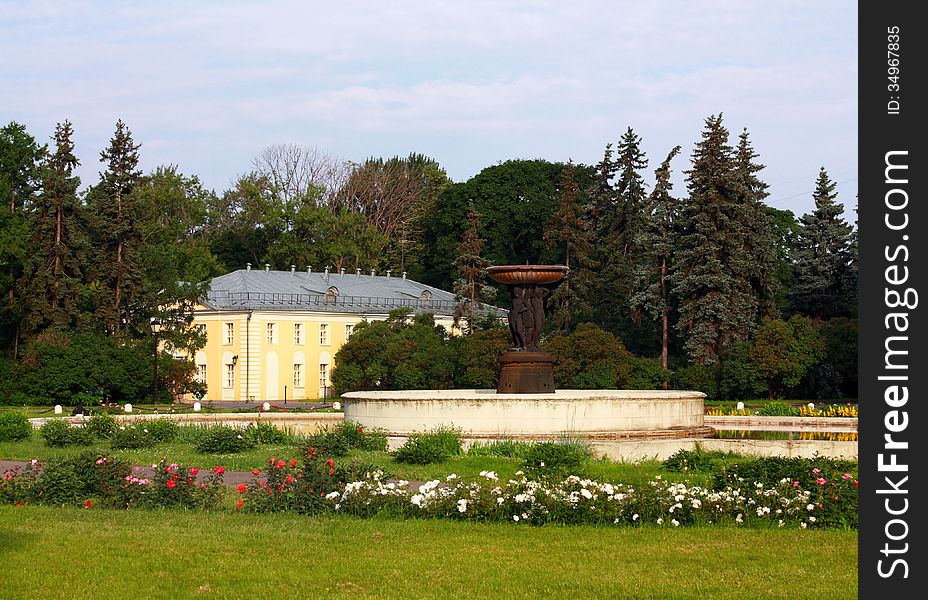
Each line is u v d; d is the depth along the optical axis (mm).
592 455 25266
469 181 93438
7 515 17031
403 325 70938
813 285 68562
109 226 65938
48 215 63594
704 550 14508
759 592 12320
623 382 59594
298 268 93625
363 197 106812
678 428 31578
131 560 13781
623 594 12266
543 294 33875
